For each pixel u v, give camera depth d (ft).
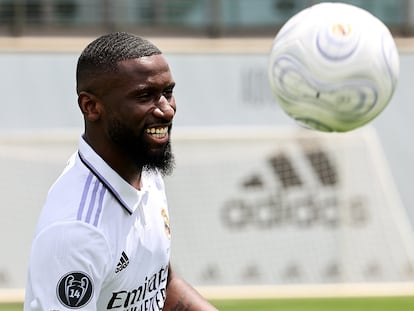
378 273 107.86
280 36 41.29
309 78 39.91
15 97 123.95
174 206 109.09
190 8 132.46
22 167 106.32
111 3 131.64
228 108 125.80
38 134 108.37
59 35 130.31
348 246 108.47
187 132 118.93
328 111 40.50
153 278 36.01
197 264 107.45
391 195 124.57
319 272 107.45
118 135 33.01
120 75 32.50
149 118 32.81
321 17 40.32
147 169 33.88
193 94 125.90
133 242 34.09
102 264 32.50
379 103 40.52
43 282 32.01
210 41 131.03
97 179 33.50
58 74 124.57
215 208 109.40
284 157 110.42
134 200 33.99
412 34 132.16
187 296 41.29
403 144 126.82
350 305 99.25
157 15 132.36
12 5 129.59
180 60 125.80
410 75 127.54
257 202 109.40
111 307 34.55
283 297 102.78
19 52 123.95
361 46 39.52
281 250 107.86
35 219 104.94
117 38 33.06
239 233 108.68
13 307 96.22
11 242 103.40
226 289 104.53
